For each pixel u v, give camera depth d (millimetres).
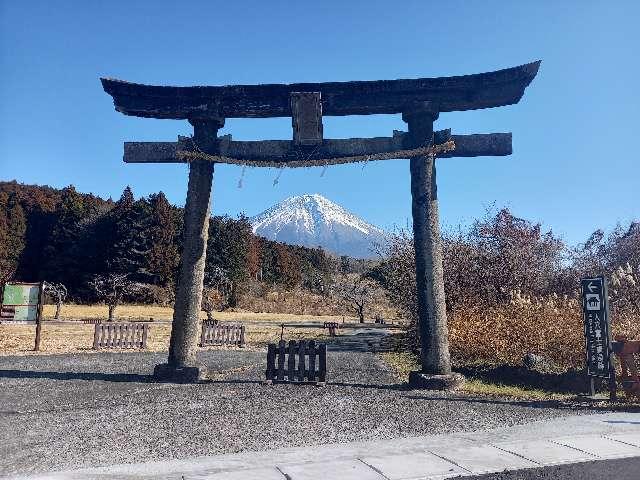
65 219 54500
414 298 16141
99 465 4566
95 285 41969
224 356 15414
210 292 42656
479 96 9734
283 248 72875
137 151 10305
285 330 29719
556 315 11117
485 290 15469
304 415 6746
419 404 7539
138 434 5699
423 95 9852
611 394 7863
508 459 4812
